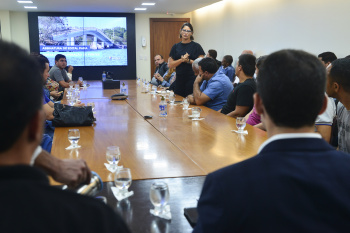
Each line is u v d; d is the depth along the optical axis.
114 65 10.66
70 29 10.23
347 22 4.90
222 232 0.76
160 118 3.20
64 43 10.27
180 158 1.98
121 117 3.26
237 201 0.75
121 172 1.48
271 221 0.72
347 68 1.93
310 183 0.73
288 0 6.18
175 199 1.45
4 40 0.53
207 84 4.22
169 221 1.26
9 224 0.46
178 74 5.40
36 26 10.07
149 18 10.80
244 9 7.75
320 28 5.45
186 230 1.20
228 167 0.82
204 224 0.78
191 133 2.59
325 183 0.73
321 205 0.72
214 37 9.45
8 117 0.49
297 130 0.81
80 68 10.53
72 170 1.05
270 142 0.81
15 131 0.51
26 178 0.51
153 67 11.06
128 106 3.94
